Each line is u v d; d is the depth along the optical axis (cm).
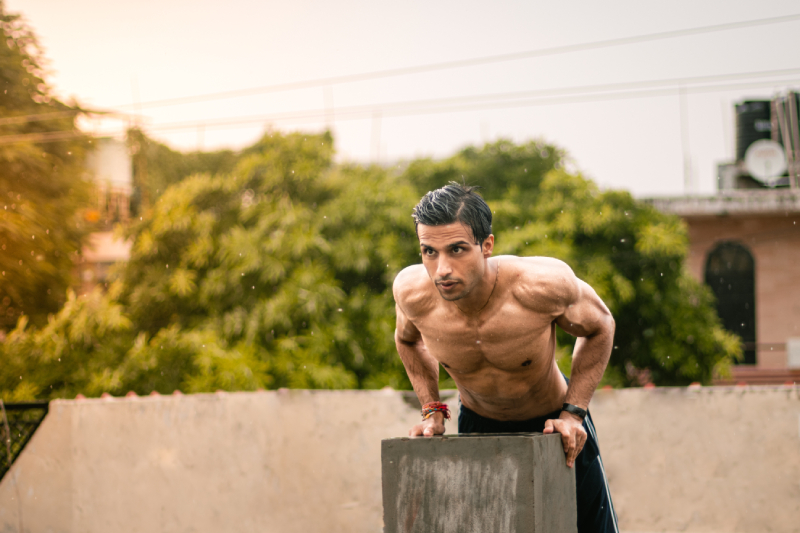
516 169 916
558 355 597
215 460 468
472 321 202
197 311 700
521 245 748
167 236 725
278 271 656
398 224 718
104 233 1227
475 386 222
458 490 180
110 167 1249
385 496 187
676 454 457
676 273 795
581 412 210
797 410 444
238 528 464
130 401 475
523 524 173
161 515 466
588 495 248
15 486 485
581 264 761
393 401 465
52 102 970
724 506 448
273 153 745
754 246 1287
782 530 440
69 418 482
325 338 628
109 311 645
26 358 634
